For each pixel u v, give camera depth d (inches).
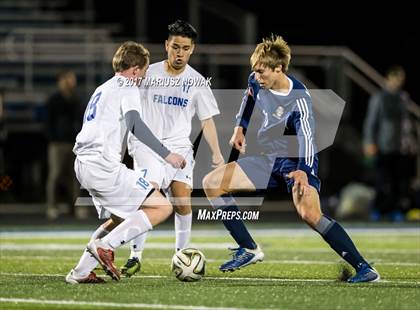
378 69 2559.1
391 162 1823.3
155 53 2127.2
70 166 1824.6
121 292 757.9
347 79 2112.5
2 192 2107.5
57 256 1133.1
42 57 2219.5
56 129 1793.8
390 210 1862.7
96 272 923.4
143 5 2266.2
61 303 703.1
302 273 934.4
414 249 1256.8
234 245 1300.4
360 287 799.7
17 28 2369.6
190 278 842.2
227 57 2126.0
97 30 2309.3
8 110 2144.4
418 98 2512.3
